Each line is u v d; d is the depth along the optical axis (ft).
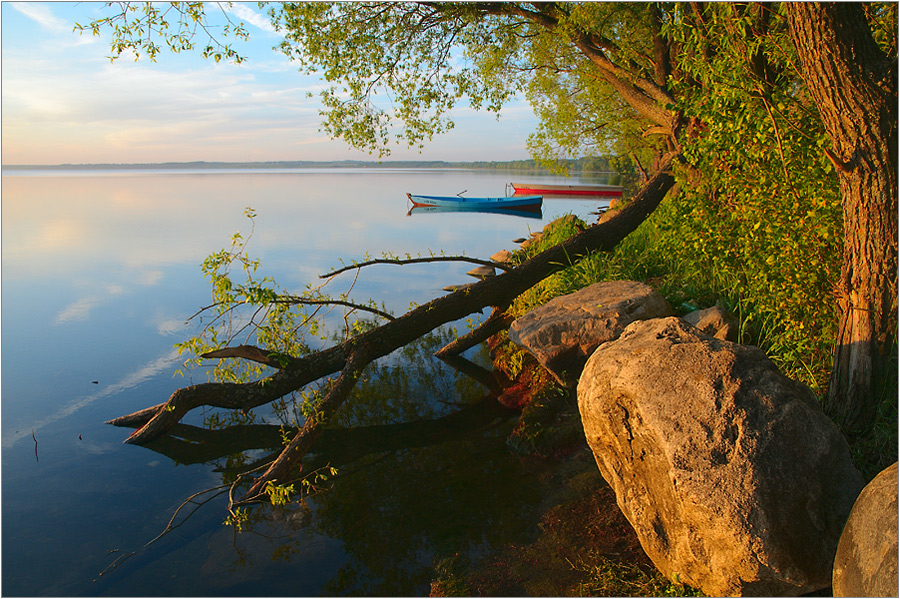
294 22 27.50
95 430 21.85
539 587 12.39
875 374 13.53
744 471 9.91
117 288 42.06
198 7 19.31
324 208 109.60
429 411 23.15
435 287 41.83
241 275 45.14
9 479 18.54
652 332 12.91
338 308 36.37
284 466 18.06
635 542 13.34
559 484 16.70
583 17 33.73
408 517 15.89
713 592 10.43
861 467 12.84
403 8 31.55
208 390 21.75
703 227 20.01
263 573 13.93
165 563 14.43
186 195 154.61
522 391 23.97
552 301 23.22
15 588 13.48
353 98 30.71
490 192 169.78
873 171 12.73
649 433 11.04
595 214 92.99
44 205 121.29
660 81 37.50
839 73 12.47
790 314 16.14
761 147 16.08
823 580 9.77
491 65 37.47
